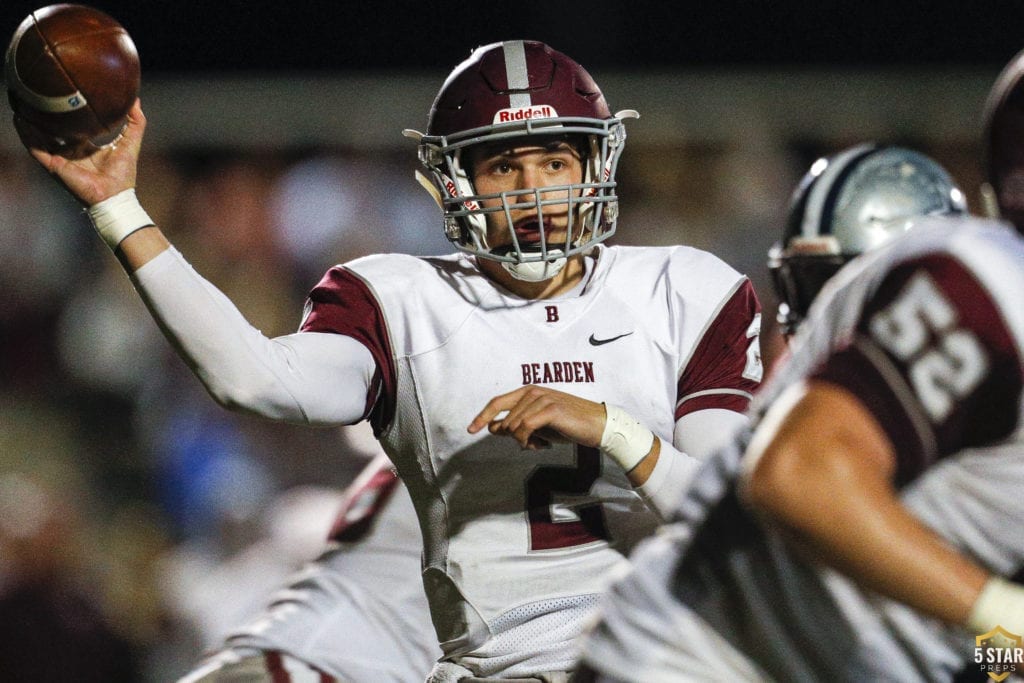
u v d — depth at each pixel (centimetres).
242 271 2714
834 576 647
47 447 2572
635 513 920
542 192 902
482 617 905
